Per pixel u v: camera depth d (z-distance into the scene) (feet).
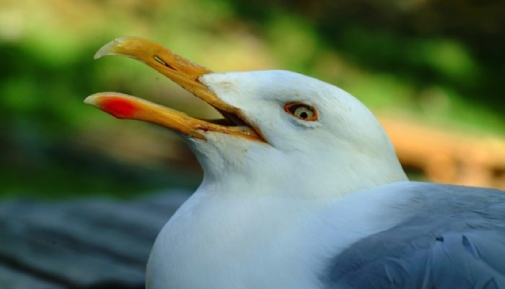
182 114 19.36
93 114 57.82
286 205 18.53
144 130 56.70
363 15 82.17
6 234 31.04
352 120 18.86
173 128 19.30
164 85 60.59
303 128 18.93
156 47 19.84
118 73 61.21
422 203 18.25
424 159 57.93
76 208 34.91
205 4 74.28
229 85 19.56
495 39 81.76
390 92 71.46
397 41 78.95
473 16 84.02
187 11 73.10
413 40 79.61
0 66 60.34
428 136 59.82
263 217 18.37
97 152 53.42
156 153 54.34
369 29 80.18
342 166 18.79
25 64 60.80
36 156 52.34
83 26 66.39
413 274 16.98
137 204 35.96
